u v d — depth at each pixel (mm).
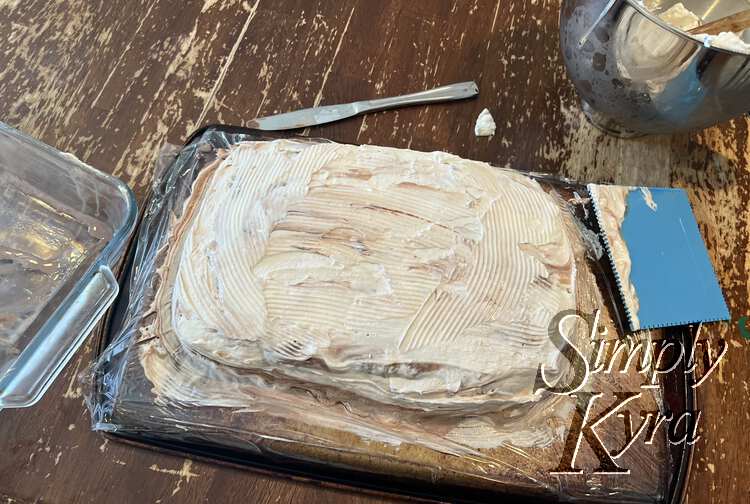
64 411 639
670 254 687
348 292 563
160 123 836
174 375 602
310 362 548
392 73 897
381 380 553
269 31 915
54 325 585
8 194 688
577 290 669
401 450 587
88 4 909
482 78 899
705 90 665
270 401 593
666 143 860
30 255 666
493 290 579
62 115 830
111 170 800
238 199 608
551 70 913
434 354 550
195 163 734
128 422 597
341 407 592
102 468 617
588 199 736
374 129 846
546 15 960
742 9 793
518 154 843
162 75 870
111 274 607
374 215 602
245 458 603
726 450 677
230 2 933
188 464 622
